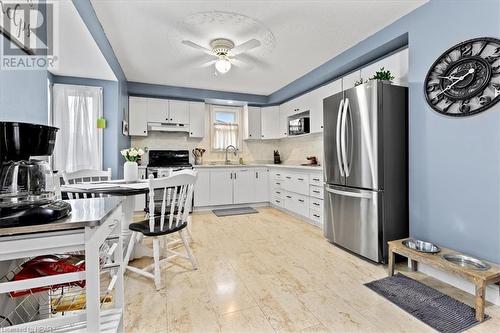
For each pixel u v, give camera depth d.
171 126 4.67
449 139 1.96
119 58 3.30
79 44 2.34
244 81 4.29
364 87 2.35
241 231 3.35
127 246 2.25
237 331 1.42
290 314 1.57
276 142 5.66
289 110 4.76
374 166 2.28
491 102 1.71
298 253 2.59
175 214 2.45
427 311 1.60
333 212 2.77
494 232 1.71
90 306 0.87
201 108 4.90
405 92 2.37
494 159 1.70
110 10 2.23
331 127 2.78
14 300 1.12
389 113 2.30
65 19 1.89
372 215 2.31
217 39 2.70
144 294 1.80
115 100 3.59
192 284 1.94
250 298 1.75
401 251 1.98
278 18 2.38
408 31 2.29
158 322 1.49
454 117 1.93
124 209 2.40
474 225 1.81
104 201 1.20
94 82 3.51
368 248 2.35
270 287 1.90
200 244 2.85
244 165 4.85
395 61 2.56
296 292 1.83
